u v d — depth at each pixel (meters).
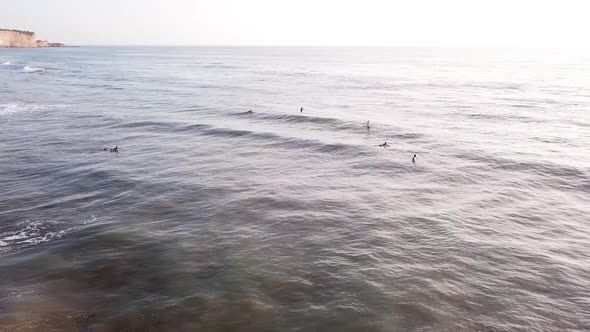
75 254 16.77
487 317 13.25
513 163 30.80
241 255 16.92
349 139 37.59
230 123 44.06
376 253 17.25
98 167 28.47
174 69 132.88
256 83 90.56
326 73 122.94
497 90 78.38
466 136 39.44
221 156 32.00
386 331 12.43
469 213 21.84
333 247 17.73
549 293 14.71
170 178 26.50
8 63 138.25
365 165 30.06
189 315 12.99
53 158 30.50
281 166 29.69
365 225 20.05
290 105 58.12
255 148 34.47
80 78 95.06
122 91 71.75
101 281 14.87
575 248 18.23
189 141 36.41
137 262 16.20
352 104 59.69
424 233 19.31
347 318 13.00
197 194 23.81
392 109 55.34
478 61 199.62
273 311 13.30
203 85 84.56
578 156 32.78
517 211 22.28
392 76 112.38
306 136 38.47
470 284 15.13
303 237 18.67
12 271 15.38
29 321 12.39
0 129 39.91
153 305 13.48
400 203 23.03
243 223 20.06
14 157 30.62
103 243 17.72
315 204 22.64
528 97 68.06
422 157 32.22
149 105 56.16
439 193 24.75
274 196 23.70
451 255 17.28
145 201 22.61
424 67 153.38
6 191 23.77
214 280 15.04
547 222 20.95
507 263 16.77
